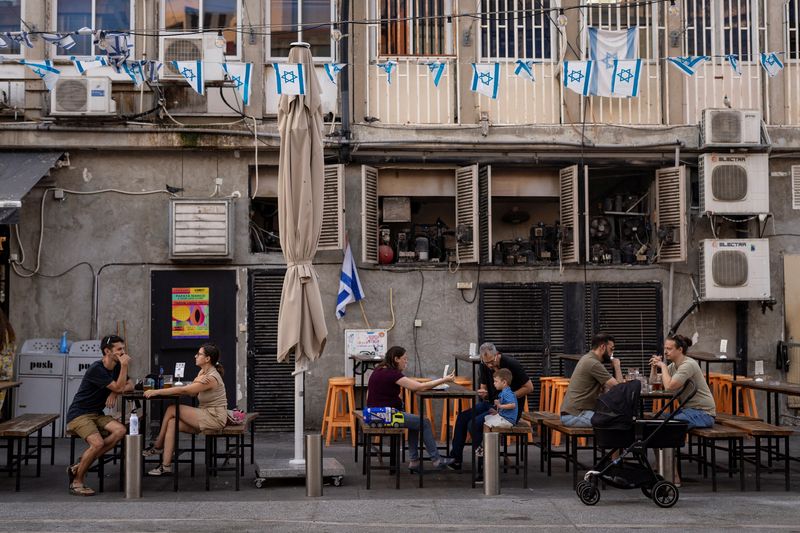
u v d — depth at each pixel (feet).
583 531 26.32
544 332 48.14
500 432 32.96
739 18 49.65
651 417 34.78
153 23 47.83
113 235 46.98
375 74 48.26
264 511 28.96
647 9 49.26
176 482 32.83
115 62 41.98
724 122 47.47
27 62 42.24
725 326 49.03
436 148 47.83
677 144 48.32
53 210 46.85
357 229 47.65
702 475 36.65
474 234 47.03
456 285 48.08
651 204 50.06
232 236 46.85
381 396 34.68
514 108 48.65
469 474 36.24
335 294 47.50
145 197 47.11
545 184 49.65
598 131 48.29
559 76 48.73
